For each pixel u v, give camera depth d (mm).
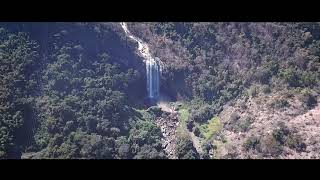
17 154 118500
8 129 119000
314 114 140875
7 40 136250
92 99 136500
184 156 131375
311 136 134000
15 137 120312
